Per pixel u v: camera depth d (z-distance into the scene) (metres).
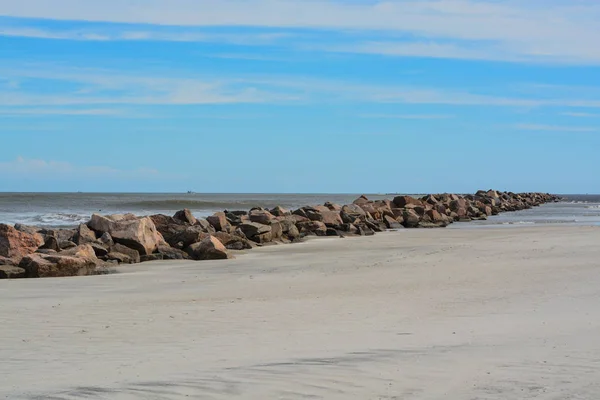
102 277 22.17
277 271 23.20
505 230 46.25
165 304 15.54
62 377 8.88
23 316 13.82
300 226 44.97
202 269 24.58
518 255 26.27
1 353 10.45
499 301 15.31
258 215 40.16
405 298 16.05
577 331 11.46
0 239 24.38
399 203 69.38
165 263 27.05
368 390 7.86
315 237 42.88
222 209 93.62
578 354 9.57
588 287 17.23
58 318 13.56
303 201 161.50
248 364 9.31
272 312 14.18
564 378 8.23
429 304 15.09
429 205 69.50
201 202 115.31
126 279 21.53
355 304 15.21
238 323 12.91
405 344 10.72
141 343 11.13
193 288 18.84
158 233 31.05
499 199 106.56
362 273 21.66
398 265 23.83
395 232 48.28
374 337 11.39
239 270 23.94
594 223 58.84
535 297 15.80
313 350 10.33
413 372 8.66
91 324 12.90
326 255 29.34
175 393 7.82
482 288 17.52
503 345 10.40
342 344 10.80
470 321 12.84
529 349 10.01
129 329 12.38
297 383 8.17
